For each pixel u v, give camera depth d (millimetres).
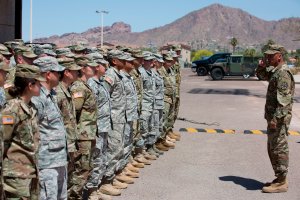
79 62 5668
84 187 6148
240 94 24750
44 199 4531
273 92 6805
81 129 5562
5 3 11141
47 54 5703
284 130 6836
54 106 4641
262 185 7391
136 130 7938
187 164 8703
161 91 9172
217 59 42000
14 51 5965
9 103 3914
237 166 8617
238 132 12477
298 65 60281
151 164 8641
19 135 3906
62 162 4668
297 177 7867
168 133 11008
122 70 7242
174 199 6594
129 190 6953
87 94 5602
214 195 6824
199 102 20422
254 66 38156
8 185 3904
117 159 6793
